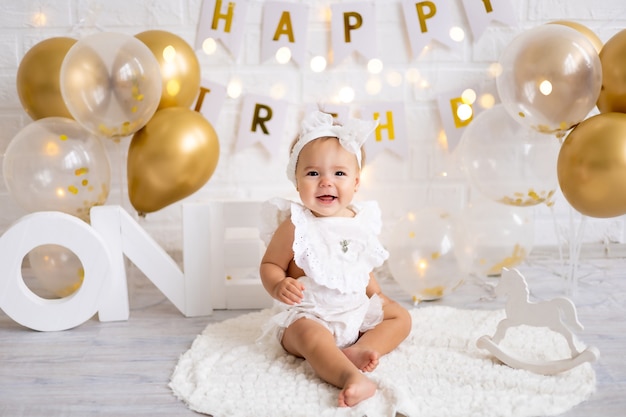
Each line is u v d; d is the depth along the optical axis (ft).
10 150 5.80
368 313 5.25
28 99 6.09
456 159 7.20
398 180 7.23
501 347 5.14
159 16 6.82
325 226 5.16
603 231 7.52
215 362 4.98
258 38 6.91
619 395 4.50
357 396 4.27
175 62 6.04
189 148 5.81
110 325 5.82
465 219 6.73
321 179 5.11
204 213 5.89
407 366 4.91
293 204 5.22
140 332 5.65
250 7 6.85
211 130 6.04
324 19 6.91
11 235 5.50
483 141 6.14
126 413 4.35
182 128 5.82
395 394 4.31
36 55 6.02
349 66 7.02
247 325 5.72
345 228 5.17
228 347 5.26
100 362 5.08
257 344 5.28
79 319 5.67
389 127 7.09
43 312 5.63
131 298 6.44
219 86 6.96
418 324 5.66
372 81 7.04
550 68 5.47
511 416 4.22
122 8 6.80
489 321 5.68
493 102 6.88
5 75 6.87
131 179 5.94
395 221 7.32
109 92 5.55
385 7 6.91
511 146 6.07
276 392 4.51
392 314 5.31
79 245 5.59
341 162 5.12
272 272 5.17
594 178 5.31
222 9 6.80
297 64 6.98
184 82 6.12
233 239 6.16
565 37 5.52
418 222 6.15
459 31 6.86
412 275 6.12
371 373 4.76
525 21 7.04
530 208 7.43
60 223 5.55
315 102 7.07
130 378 4.83
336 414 4.21
